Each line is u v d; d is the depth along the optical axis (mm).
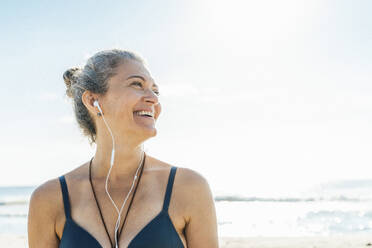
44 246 2268
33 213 2293
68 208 2260
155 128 2258
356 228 12281
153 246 2072
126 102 2221
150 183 2293
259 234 11445
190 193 2234
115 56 2338
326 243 8312
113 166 2330
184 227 2232
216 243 2248
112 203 2250
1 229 15531
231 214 17094
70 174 2436
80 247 2123
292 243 8516
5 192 62969
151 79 2330
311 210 18000
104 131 2344
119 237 2131
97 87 2314
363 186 39656
